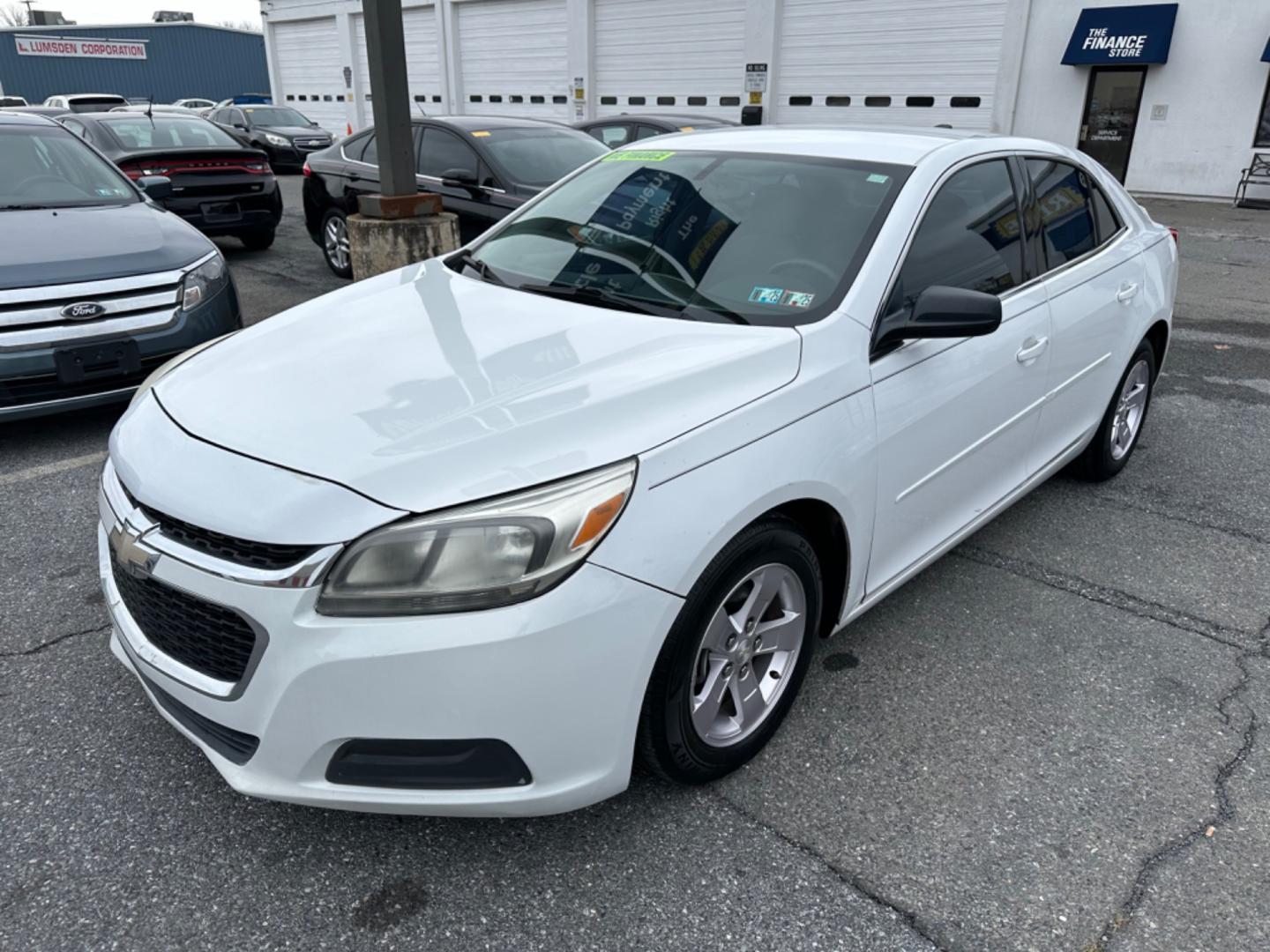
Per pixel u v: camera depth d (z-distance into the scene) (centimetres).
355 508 185
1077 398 368
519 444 197
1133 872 216
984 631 315
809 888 210
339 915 201
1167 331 441
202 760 246
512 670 184
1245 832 228
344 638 182
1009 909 205
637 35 2050
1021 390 320
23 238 459
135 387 452
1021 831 228
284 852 217
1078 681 288
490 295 290
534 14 2200
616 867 215
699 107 2000
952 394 280
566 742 194
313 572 182
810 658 257
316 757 190
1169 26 1490
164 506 201
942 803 236
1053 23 1586
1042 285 334
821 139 321
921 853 221
